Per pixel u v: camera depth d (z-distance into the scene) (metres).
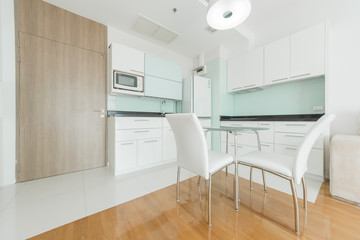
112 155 2.14
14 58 1.71
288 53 2.14
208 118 3.23
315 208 1.21
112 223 1.06
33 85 1.83
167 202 1.33
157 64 2.72
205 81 3.21
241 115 3.16
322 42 1.83
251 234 0.95
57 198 1.39
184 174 2.03
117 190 1.56
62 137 2.04
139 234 0.96
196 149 1.09
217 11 1.20
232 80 3.00
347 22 1.82
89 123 2.27
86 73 2.24
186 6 2.07
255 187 1.61
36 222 1.06
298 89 2.31
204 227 1.02
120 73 2.28
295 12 2.24
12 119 1.70
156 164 2.43
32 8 1.83
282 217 1.12
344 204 1.26
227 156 1.29
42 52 1.89
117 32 2.59
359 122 1.68
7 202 1.33
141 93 2.52
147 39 2.92
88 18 2.28
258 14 2.29
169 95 2.90
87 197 1.42
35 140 1.85
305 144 0.94
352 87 1.79
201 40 2.97
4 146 1.66
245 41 2.87
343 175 1.32
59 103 2.02
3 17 1.63
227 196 1.43
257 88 2.69
